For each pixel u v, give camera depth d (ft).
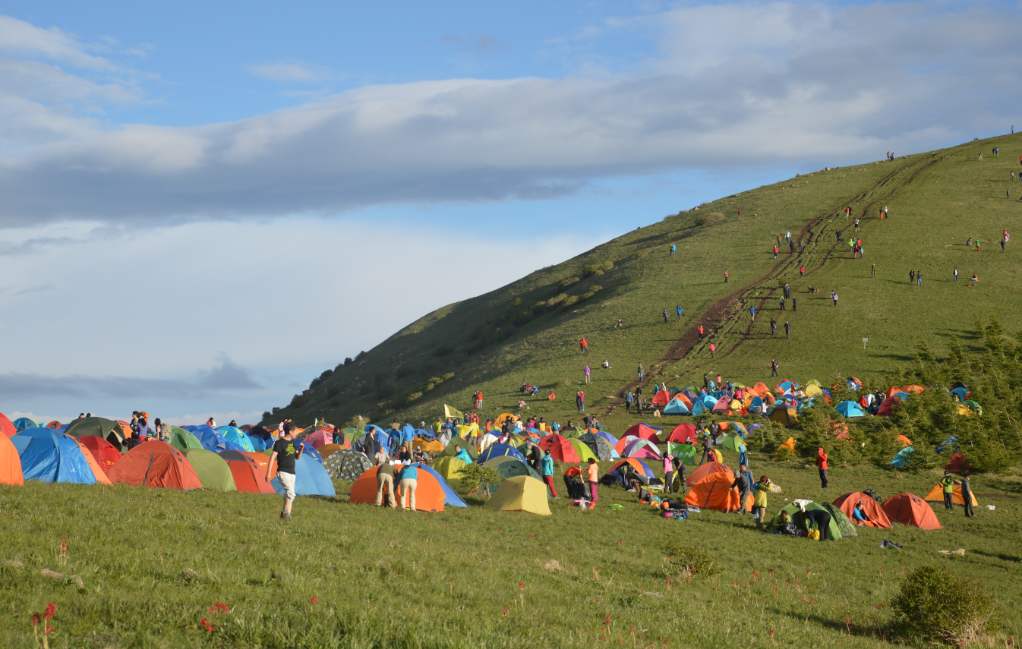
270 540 52.65
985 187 447.83
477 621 38.96
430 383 360.69
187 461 88.12
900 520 118.21
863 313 300.20
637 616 47.44
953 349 254.68
